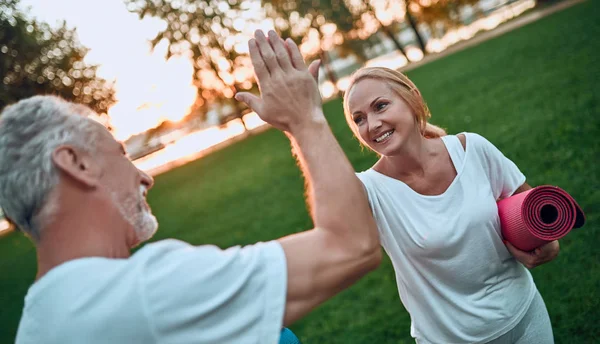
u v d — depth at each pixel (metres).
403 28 42.47
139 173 1.07
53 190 0.93
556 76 9.02
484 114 8.84
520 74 10.98
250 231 7.41
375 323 3.62
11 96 13.27
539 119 6.85
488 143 1.90
